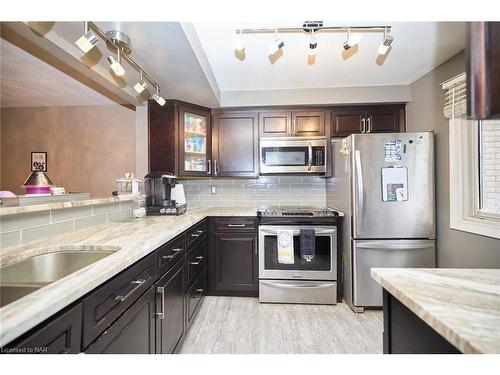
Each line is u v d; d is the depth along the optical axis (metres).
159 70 2.01
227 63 2.31
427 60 2.30
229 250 2.77
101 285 0.94
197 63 1.89
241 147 3.04
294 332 2.09
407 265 2.37
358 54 2.19
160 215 2.54
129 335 1.13
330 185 3.10
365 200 2.38
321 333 2.07
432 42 2.00
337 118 2.99
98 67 1.98
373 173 2.37
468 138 2.06
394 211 2.37
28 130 3.49
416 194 2.35
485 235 1.86
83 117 3.48
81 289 0.80
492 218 1.91
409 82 2.81
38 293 0.75
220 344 1.93
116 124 3.47
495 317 0.65
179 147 2.74
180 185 2.89
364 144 2.37
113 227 1.85
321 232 2.59
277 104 2.95
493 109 0.47
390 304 0.91
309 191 3.33
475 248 1.96
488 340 0.56
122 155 3.46
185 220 2.21
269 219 2.67
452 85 2.09
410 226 2.36
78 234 1.59
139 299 1.23
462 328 0.60
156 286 1.42
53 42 1.55
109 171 3.47
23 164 3.49
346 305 2.58
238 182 3.39
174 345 1.70
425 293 0.78
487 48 0.47
